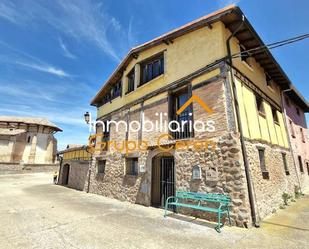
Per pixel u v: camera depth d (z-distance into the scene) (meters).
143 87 9.24
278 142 8.59
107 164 10.66
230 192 5.05
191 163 6.16
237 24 6.42
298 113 13.59
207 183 5.58
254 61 8.20
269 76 9.56
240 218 4.77
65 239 4.05
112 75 11.82
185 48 7.50
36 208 7.10
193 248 3.64
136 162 8.85
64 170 17.53
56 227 4.84
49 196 10.21
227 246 3.72
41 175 28.56
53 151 37.03
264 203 5.80
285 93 11.56
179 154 6.61
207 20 6.51
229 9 5.79
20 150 33.19
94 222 5.28
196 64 6.88
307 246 3.71
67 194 11.09
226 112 5.62
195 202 5.86
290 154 9.79
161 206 7.14
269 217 5.68
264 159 6.71
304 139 13.30
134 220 5.48
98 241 3.96
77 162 14.60
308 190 10.73
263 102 8.07
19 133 32.88
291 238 4.11
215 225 5.00
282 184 7.71
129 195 8.48
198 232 4.48
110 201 8.70
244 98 6.43
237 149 5.18
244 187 4.93
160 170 7.73
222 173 5.32
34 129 35.09
